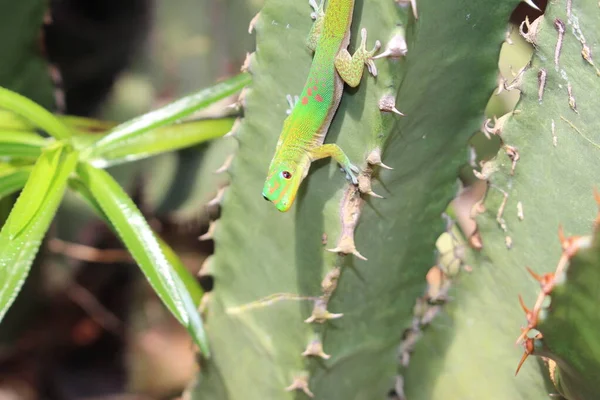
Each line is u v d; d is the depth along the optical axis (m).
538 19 0.39
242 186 0.43
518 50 0.54
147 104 0.56
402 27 0.37
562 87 0.39
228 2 0.54
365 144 0.39
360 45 0.39
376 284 0.42
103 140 0.45
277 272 0.42
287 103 0.41
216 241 0.43
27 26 0.50
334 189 0.40
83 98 0.60
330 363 0.43
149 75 0.56
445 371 0.44
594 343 0.36
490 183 0.41
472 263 0.43
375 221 0.41
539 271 0.41
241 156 0.42
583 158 0.39
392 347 0.44
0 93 0.45
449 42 0.39
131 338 0.63
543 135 0.40
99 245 0.61
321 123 0.40
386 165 0.40
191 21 0.54
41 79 0.52
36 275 0.58
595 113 0.39
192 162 0.55
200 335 0.43
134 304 0.64
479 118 0.41
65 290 0.62
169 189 0.55
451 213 0.46
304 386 0.43
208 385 0.45
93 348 0.70
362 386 0.45
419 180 0.41
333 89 0.40
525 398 0.42
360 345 0.44
